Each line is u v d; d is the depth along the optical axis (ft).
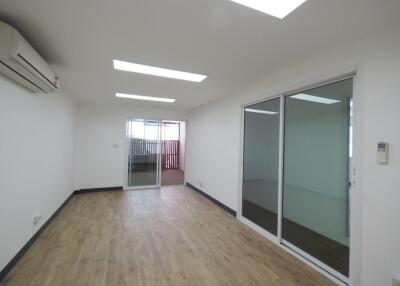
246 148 12.21
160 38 6.51
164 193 18.10
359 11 5.04
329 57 7.29
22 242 8.00
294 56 7.73
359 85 6.38
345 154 7.09
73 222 11.50
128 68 9.23
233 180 13.03
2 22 5.27
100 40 6.66
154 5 4.94
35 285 6.52
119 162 18.63
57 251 8.50
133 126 19.30
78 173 17.12
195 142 19.30
